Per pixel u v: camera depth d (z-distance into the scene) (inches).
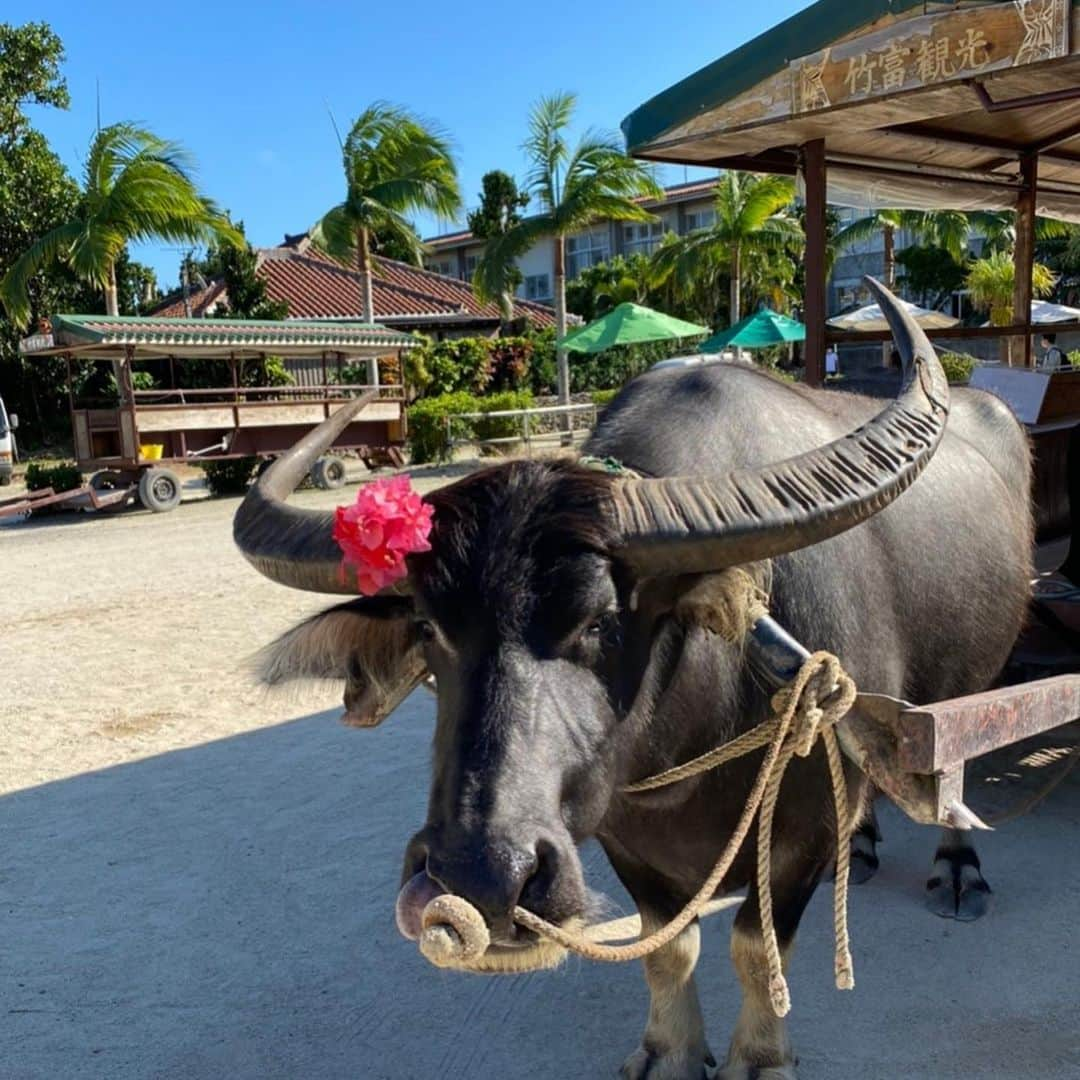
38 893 172.4
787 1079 114.9
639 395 117.7
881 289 119.2
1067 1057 122.8
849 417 132.6
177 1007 140.4
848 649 110.4
